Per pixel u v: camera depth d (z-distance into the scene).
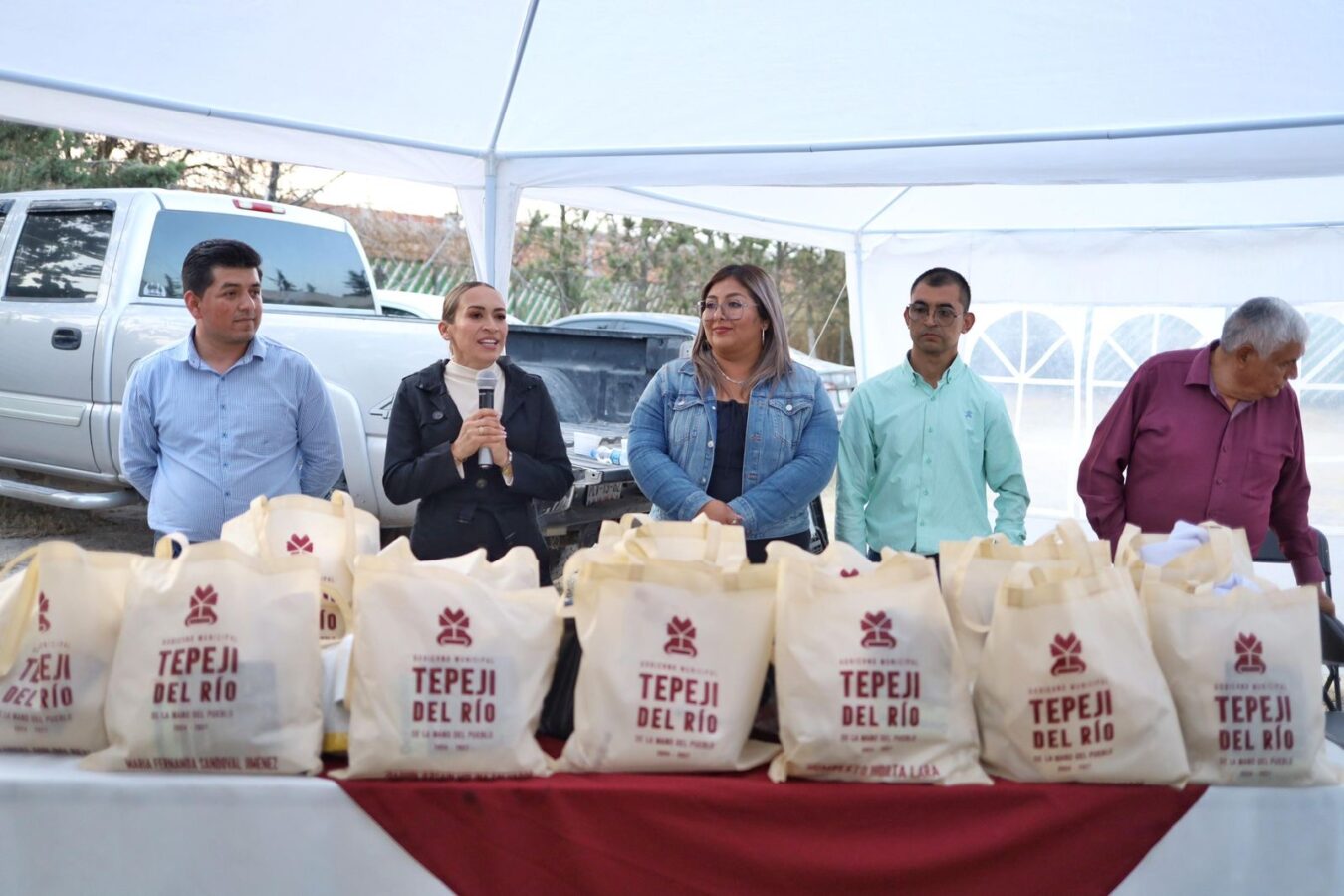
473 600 2.09
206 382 3.42
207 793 2.00
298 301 6.94
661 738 2.07
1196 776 2.09
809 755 2.04
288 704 2.06
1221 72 4.09
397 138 5.08
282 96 4.66
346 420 5.45
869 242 9.15
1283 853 2.08
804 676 2.06
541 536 3.42
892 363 9.19
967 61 4.29
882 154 4.89
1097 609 2.08
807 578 2.12
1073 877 2.05
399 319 5.84
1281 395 3.45
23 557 2.21
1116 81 4.25
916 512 3.68
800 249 18.12
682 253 17.69
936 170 4.82
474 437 3.15
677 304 17.83
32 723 2.12
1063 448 8.81
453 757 2.02
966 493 3.68
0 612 2.17
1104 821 2.05
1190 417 3.45
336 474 3.68
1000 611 2.13
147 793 2.00
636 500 5.58
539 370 6.52
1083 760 2.05
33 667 2.13
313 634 2.11
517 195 5.39
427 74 4.65
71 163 14.82
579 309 17.19
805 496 3.38
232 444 3.41
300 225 7.02
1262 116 4.27
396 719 2.01
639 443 3.49
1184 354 3.54
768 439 3.40
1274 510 3.57
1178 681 2.12
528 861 2.01
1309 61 3.94
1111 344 8.66
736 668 2.11
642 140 5.11
